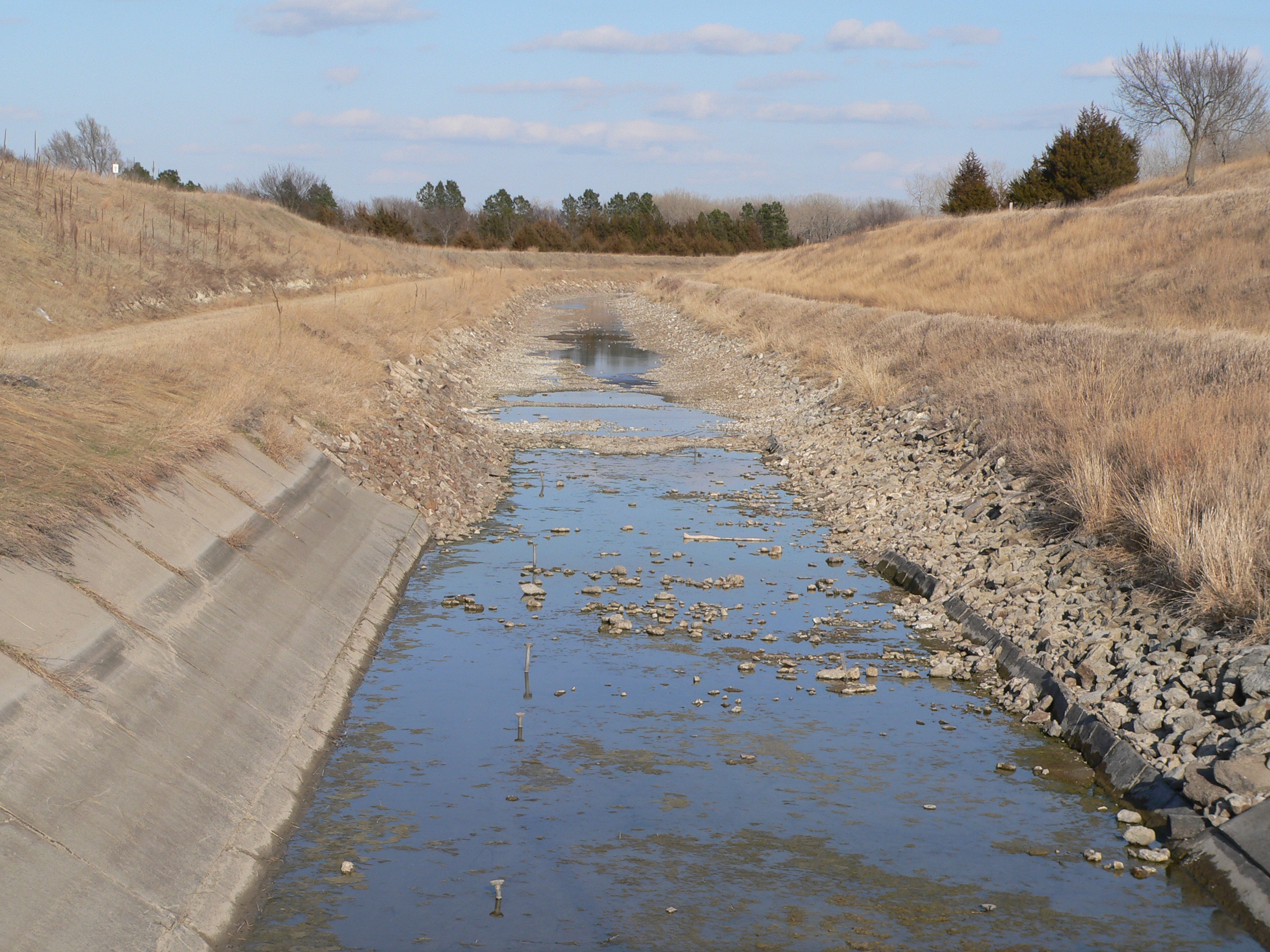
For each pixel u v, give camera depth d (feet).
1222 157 231.09
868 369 86.99
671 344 158.81
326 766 28.32
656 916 21.48
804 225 536.42
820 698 33.55
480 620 40.65
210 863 21.83
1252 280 90.58
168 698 25.58
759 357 122.52
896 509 56.85
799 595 44.45
